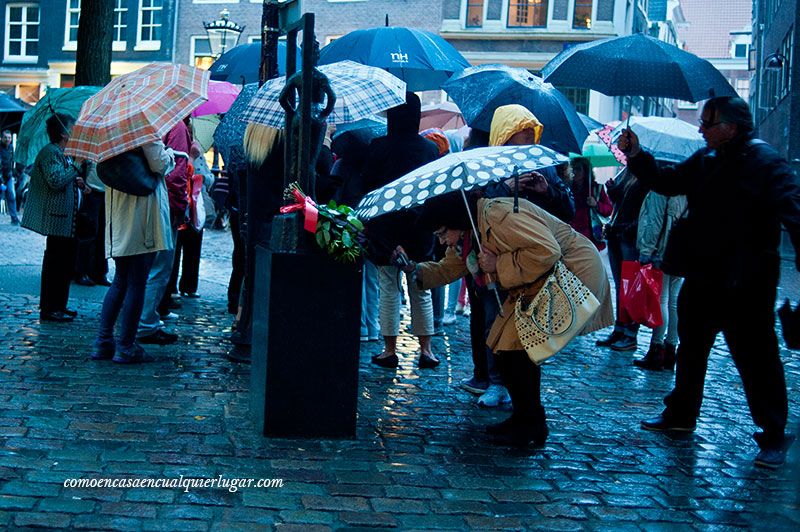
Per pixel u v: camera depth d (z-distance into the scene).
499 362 5.06
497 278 4.80
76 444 4.57
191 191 8.55
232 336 6.81
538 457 4.88
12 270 10.84
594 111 29.64
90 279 10.03
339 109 5.64
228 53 10.66
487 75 6.79
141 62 33.91
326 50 9.15
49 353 6.60
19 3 35.12
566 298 4.65
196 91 6.14
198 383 6.00
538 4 30.41
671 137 7.65
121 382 5.89
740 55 67.19
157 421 5.07
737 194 5.02
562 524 3.93
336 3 31.72
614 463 4.85
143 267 6.41
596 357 7.95
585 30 30.09
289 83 5.09
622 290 7.55
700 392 5.48
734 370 7.70
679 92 5.77
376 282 7.94
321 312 4.90
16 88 35.44
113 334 6.90
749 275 4.98
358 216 4.61
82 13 11.41
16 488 3.93
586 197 8.22
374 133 7.33
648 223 7.47
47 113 8.02
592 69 5.88
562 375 7.10
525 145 5.11
